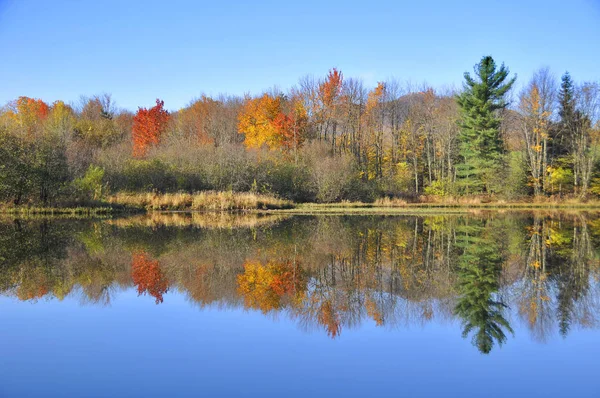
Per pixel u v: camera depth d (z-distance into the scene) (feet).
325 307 31.83
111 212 100.01
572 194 140.26
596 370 21.42
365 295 35.32
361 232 71.97
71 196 98.17
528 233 71.82
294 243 60.03
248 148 151.33
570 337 25.98
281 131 168.66
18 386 19.33
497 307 32.09
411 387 19.47
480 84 144.25
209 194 114.01
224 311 30.45
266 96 176.04
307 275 42.01
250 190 120.67
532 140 148.97
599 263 47.75
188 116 218.38
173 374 20.54
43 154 93.86
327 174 125.18
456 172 148.97
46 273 40.98
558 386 19.67
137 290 35.53
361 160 167.43
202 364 21.71
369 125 174.60
